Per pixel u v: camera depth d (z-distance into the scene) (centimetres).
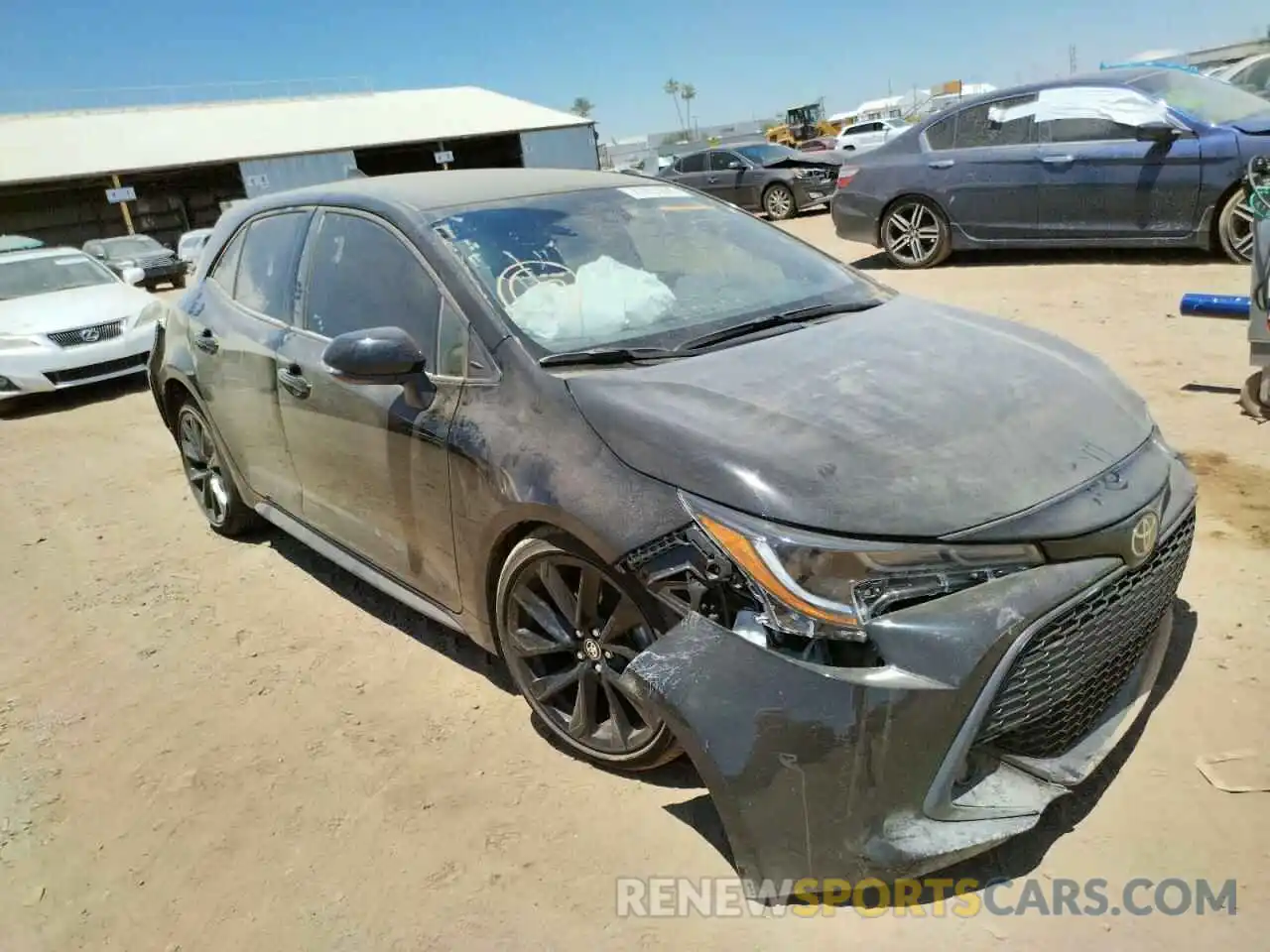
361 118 4438
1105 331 645
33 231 3647
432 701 317
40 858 265
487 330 277
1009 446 226
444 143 4378
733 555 207
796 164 1567
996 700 199
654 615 227
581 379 258
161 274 2128
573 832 249
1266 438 446
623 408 243
